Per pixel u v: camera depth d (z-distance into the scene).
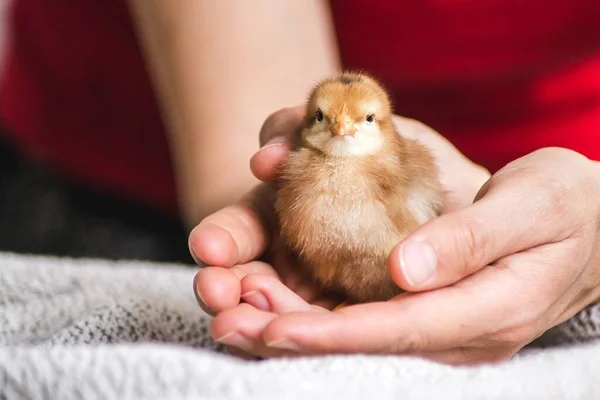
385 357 0.37
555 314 0.41
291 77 0.56
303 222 0.42
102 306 0.43
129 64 0.66
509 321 0.39
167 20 0.55
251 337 0.37
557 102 0.62
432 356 0.39
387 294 0.43
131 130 0.68
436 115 0.63
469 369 0.37
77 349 0.35
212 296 0.39
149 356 0.35
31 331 0.43
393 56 0.62
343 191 0.42
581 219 0.40
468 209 0.39
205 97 0.55
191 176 0.54
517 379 0.37
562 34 0.60
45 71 0.69
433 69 0.62
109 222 0.71
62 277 0.46
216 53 0.55
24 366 0.35
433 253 0.38
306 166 0.43
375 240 0.42
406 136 0.48
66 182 0.72
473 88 0.62
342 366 0.36
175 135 0.56
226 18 0.55
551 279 0.40
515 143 0.63
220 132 0.54
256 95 0.55
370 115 0.44
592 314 0.44
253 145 0.54
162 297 0.45
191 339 0.43
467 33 0.61
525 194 0.40
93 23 0.66
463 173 0.48
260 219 0.43
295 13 0.57
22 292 0.45
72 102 0.69
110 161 0.69
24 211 0.72
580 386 0.37
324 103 0.44
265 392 0.35
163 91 0.57
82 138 0.70
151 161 0.68
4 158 0.75
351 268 0.42
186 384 0.34
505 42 0.60
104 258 0.69
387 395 0.35
